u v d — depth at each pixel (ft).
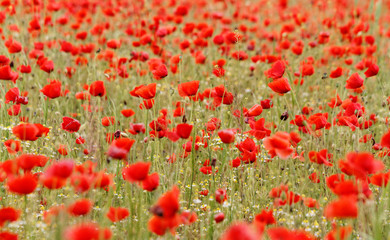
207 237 10.29
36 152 12.35
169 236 9.27
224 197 9.73
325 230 10.17
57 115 14.73
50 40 24.70
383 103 16.02
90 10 31.30
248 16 29.04
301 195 10.54
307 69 16.66
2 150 12.76
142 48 23.71
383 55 24.58
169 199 6.98
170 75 21.48
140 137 14.03
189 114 16.56
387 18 31.94
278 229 7.06
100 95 12.89
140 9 31.09
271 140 9.12
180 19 25.94
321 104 18.88
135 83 19.86
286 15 31.68
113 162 12.74
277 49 23.63
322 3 32.40
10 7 23.89
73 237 6.47
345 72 20.58
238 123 13.05
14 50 17.04
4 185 11.16
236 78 20.40
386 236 9.93
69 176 7.67
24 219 9.62
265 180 12.41
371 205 9.23
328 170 12.17
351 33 25.39
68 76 19.99
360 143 12.71
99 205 10.93
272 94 18.79
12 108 12.92
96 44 25.91
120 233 9.85
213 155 13.75
